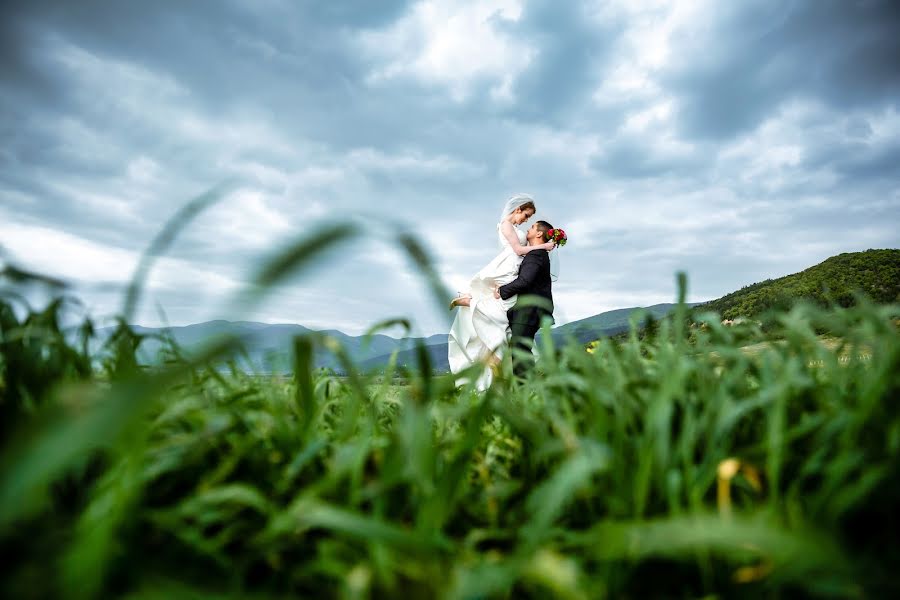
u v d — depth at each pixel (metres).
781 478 0.96
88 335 1.19
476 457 1.21
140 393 0.42
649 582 0.74
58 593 0.55
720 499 0.81
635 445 0.94
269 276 0.40
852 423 0.84
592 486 0.88
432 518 0.73
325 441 0.96
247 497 0.75
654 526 0.64
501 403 1.06
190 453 0.88
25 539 0.64
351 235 0.42
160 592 0.56
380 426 1.43
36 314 1.07
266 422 1.07
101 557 0.54
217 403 1.10
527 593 0.73
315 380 1.60
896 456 0.80
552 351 1.23
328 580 0.73
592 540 0.71
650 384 1.04
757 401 0.87
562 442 0.92
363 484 0.96
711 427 0.94
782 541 0.56
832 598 0.69
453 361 6.93
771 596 0.69
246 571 0.76
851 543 0.78
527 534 0.73
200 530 0.78
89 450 0.79
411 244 0.59
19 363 0.96
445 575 0.69
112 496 0.66
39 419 0.45
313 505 0.68
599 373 1.22
